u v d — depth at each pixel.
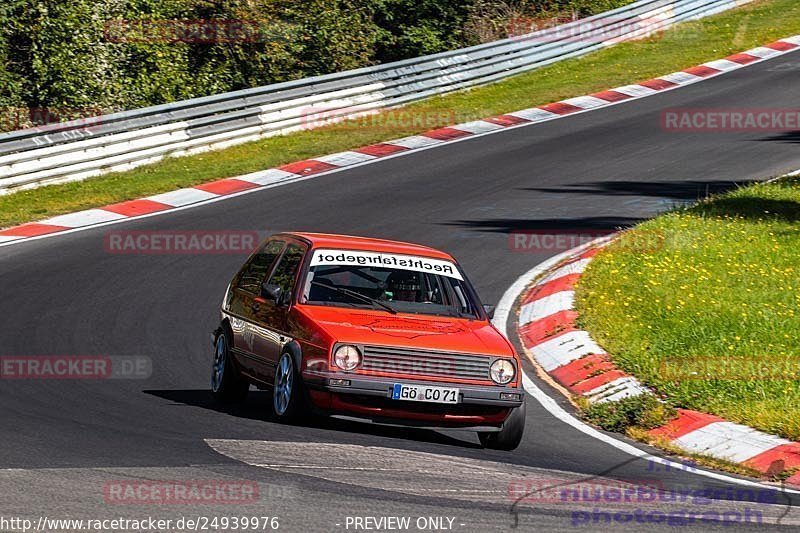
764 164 89.81
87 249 65.12
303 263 38.31
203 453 30.34
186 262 62.81
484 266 63.84
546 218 74.94
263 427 34.59
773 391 40.44
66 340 47.06
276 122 100.50
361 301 37.31
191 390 41.03
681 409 39.56
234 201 78.69
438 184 84.56
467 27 138.62
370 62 127.94
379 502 26.20
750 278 56.72
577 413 40.78
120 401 37.97
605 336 48.91
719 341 46.94
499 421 34.91
